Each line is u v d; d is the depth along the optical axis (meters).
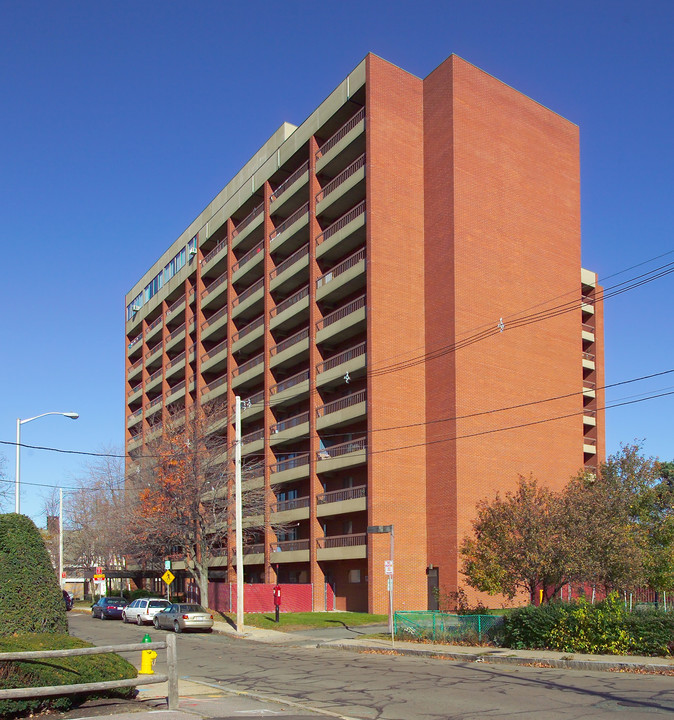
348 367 45.34
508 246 47.81
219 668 22.05
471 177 46.44
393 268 45.28
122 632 37.28
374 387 43.22
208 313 68.12
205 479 47.59
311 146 51.47
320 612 44.28
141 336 86.69
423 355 45.62
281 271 54.94
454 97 46.38
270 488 51.56
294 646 29.55
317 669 21.12
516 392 46.44
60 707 12.64
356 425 46.38
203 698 15.69
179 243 74.19
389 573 28.20
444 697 15.27
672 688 15.55
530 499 27.55
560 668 19.67
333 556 44.59
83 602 71.69
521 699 14.74
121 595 68.50
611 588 28.17
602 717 12.58
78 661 13.46
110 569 74.94
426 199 47.47
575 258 52.34
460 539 41.62
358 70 47.72
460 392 43.44
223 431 60.03
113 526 62.44
